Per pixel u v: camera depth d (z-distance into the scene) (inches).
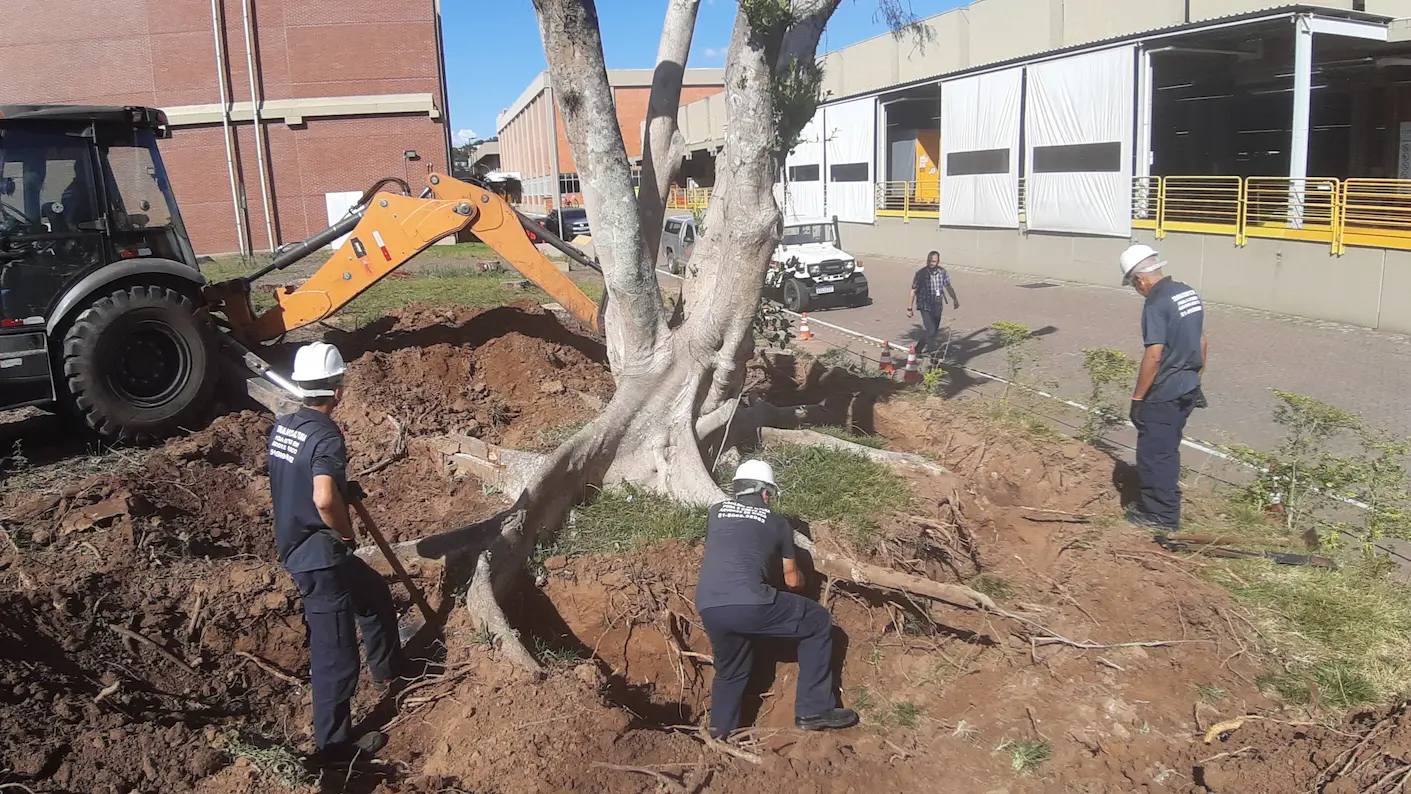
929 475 275.4
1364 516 269.4
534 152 2064.5
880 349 575.8
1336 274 633.6
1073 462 298.7
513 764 158.1
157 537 219.0
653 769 160.1
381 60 1075.9
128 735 153.5
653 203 266.7
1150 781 161.3
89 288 292.4
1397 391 442.3
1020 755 169.2
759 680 209.8
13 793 136.6
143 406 303.4
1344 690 182.5
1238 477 316.8
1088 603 217.5
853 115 1211.2
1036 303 744.3
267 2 1043.9
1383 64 795.4
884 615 217.9
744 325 257.8
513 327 430.3
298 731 176.7
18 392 287.1
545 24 232.7
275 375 301.9
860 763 169.8
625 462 260.2
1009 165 939.3
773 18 225.3
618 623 212.8
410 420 319.6
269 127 1061.8
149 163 336.5
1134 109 791.7
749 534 188.9
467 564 218.4
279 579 207.8
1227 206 802.8
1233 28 714.8
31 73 1022.4
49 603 185.2
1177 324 242.7
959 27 1133.7
